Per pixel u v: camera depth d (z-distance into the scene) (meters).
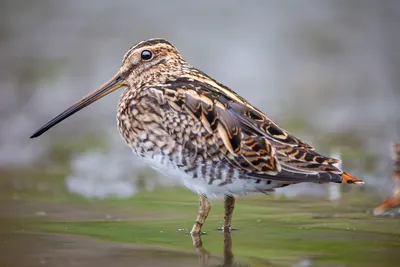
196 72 11.03
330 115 19.55
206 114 10.16
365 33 24.69
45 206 12.10
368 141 17.14
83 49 23.44
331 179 9.81
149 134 10.38
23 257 9.12
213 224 10.93
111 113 20.22
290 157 10.02
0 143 17.31
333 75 22.33
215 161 10.12
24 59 22.75
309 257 9.06
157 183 14.12
